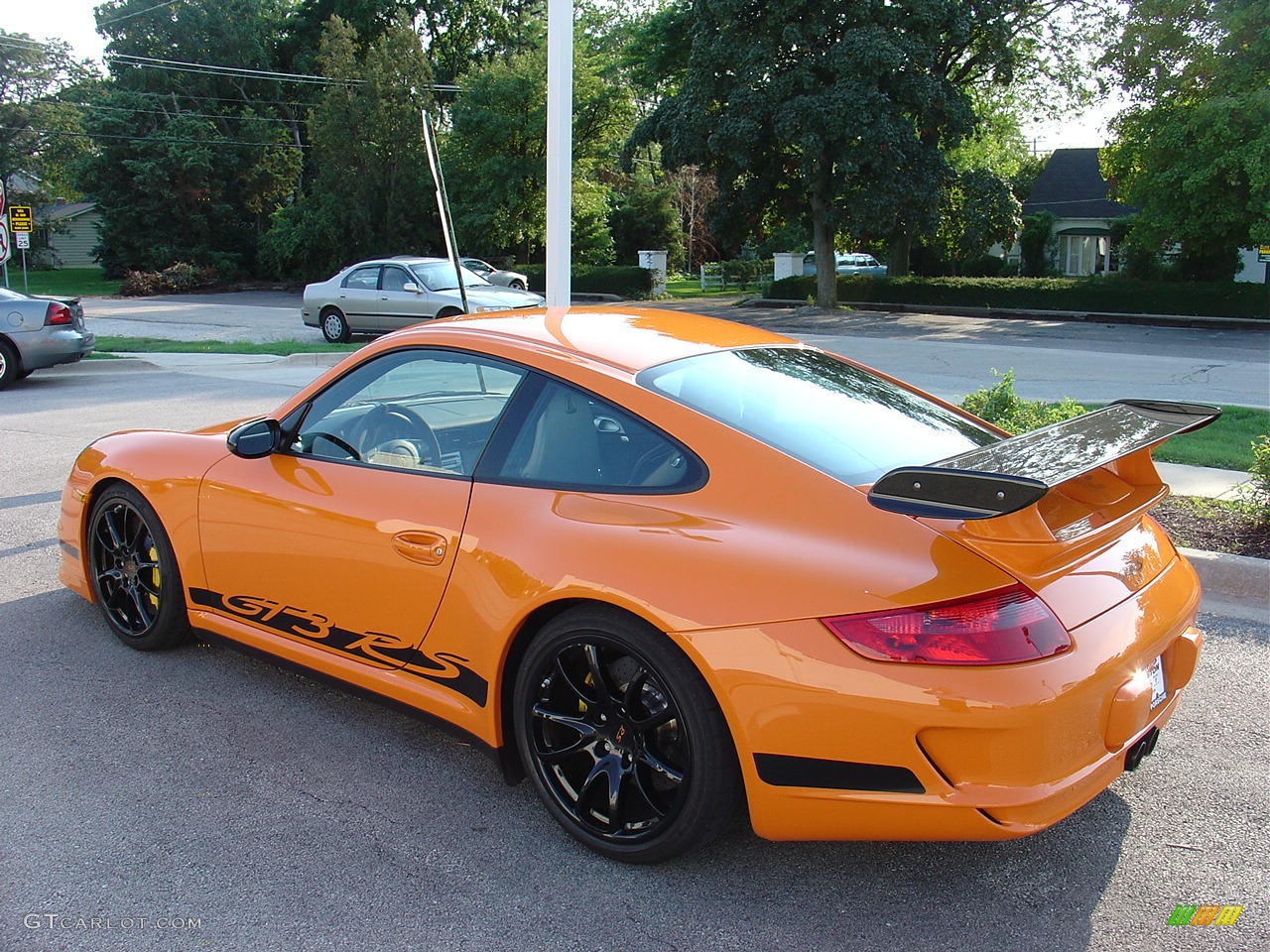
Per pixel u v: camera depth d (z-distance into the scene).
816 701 2.39
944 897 2.68
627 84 40.44
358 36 49.12
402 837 2.95
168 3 46.28
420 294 18.30
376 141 41.16
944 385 13.32
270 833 2.96
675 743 2.68
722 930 2.54
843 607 2.39
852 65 25.00
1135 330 24.03
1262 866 2.83
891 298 31.44
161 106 45.69
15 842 2.90
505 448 3.09
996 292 29.42
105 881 2.72
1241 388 13.19
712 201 31.06
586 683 2.86
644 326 3.56
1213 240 26.09
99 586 4.30
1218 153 24.33
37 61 49.03
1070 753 2.39
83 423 9.84
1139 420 2.89
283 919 2.57
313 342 19.86
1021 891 2.71
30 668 4.09
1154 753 3.50
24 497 6.88
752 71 26.19
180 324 26.00
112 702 3.81
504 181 38.47
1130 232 27.30
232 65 47.44
